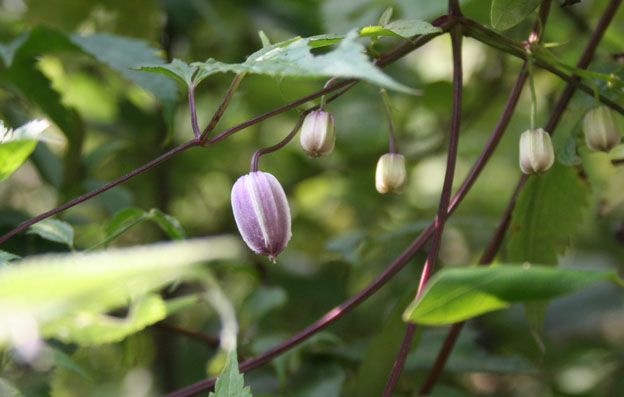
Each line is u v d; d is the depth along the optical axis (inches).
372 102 31.6
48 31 21.2
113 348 27.9
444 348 20.0
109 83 30.4
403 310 19.7
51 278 10.6
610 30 25.3
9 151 15.9
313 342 20.8
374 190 32.2
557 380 28.5
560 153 18.9
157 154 28.5
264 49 16.3
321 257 31.4
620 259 34.0
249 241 16.8
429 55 34.4
